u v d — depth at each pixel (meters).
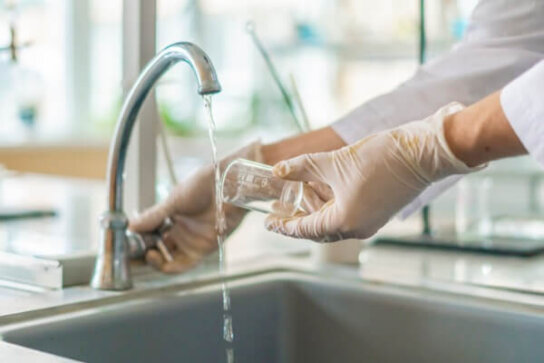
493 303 1.16
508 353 1.12
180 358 1.16
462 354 1.16
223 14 4.43
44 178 2.87
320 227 0.94
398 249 1.66
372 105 1.22
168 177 1.36
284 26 4.35
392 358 1.23
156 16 1.27
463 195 2.13
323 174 0.93
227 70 4.34
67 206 1.98
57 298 1.09
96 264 1.17
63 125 4.02
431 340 1.19
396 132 0.92
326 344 1.29
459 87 1.22
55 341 1.00
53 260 1.16
